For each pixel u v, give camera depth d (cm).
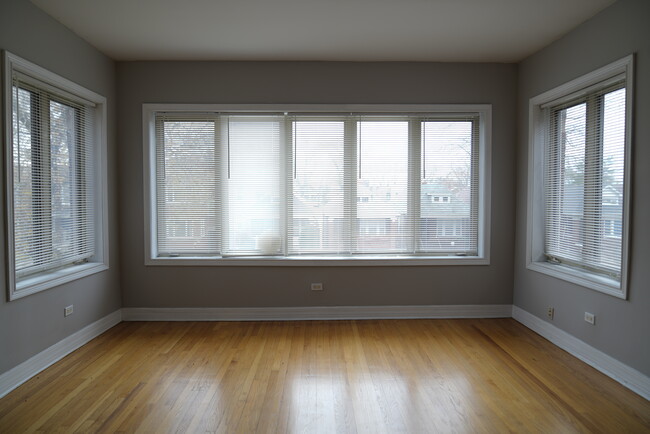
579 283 305
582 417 224
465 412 229
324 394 250
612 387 260
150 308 400
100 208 366
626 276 259
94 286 353
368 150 405
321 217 407
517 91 402
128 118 391
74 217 334
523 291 391
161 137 399
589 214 309
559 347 331
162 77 391
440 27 318
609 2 273
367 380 270
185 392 252
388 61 397
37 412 228
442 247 413
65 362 298
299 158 403
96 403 238
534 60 372
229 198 403
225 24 311
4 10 248
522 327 382
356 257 406
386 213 409
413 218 411
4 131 248
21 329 264
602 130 295
